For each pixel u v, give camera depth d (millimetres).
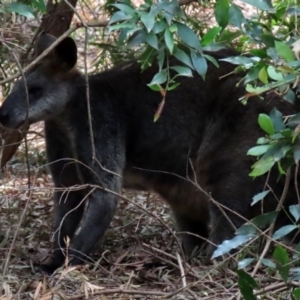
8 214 11305
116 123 10227
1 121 10016
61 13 10594
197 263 9664
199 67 6695
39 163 13617
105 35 12398
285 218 9570
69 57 10125
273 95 9648
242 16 6668
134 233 11367
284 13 7266
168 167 10406
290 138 6188
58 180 10539
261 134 9578
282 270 6418
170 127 10242
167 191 10633
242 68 7113
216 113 9992
